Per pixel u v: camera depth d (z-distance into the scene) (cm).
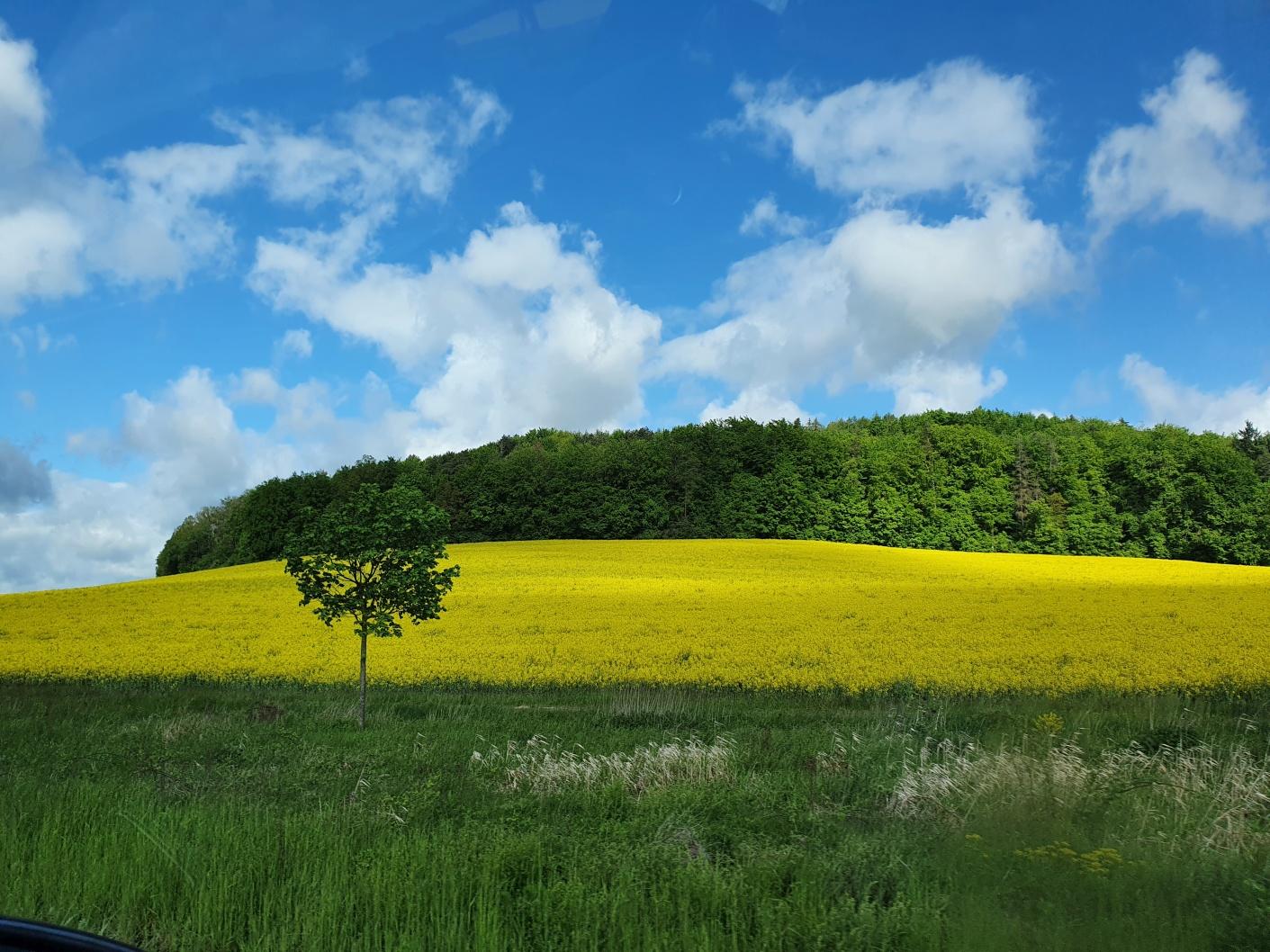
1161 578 4381
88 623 2989
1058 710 1416
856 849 625
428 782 881
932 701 1567
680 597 3388
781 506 7669
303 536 1608
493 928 467
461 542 8162
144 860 553
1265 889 531
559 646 2366
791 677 1898
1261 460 7994
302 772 984
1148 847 616
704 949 442
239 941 471
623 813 791
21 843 585
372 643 2522
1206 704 1535
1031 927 473
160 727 1330
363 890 514
